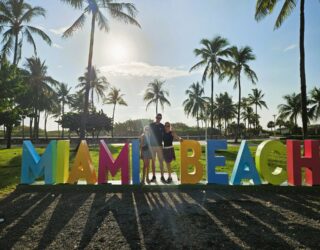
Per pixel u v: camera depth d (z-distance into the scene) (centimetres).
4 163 1251
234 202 588
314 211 527
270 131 7506
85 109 1725
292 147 704
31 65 3403
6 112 1772
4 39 2069
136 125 6494
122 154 713
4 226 450
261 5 1349
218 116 6231
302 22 1248
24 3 2073
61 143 725
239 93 3269
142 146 759
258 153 714
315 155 699
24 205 570
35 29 2106
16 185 739
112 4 1697
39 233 420
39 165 704
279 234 414
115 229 435
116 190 695
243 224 456
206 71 2989
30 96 3375
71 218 487
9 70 1504
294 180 695
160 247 371
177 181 755
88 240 394
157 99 4647
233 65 3014
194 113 5278
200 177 714
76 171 707
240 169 707
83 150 714
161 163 760
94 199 614
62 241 391
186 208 546
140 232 423
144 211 526
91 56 1723
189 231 426
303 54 1246
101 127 3812
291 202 589
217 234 414
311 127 5547
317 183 697
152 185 696
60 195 653
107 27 1767
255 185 697
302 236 406
